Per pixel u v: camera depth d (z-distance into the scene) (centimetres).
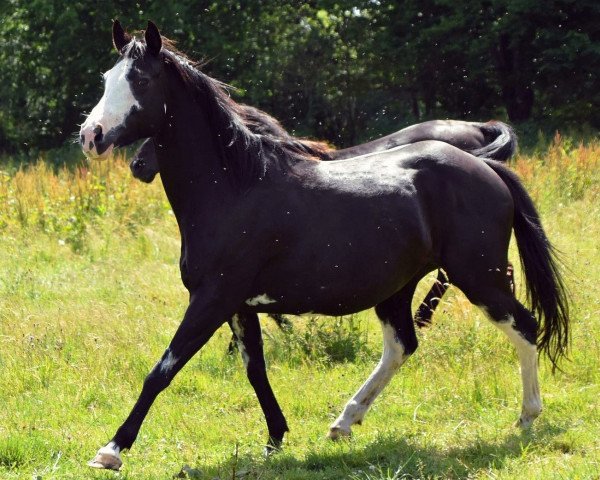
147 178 1157
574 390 952
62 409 957
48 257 1717
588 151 2292
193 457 816
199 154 775
